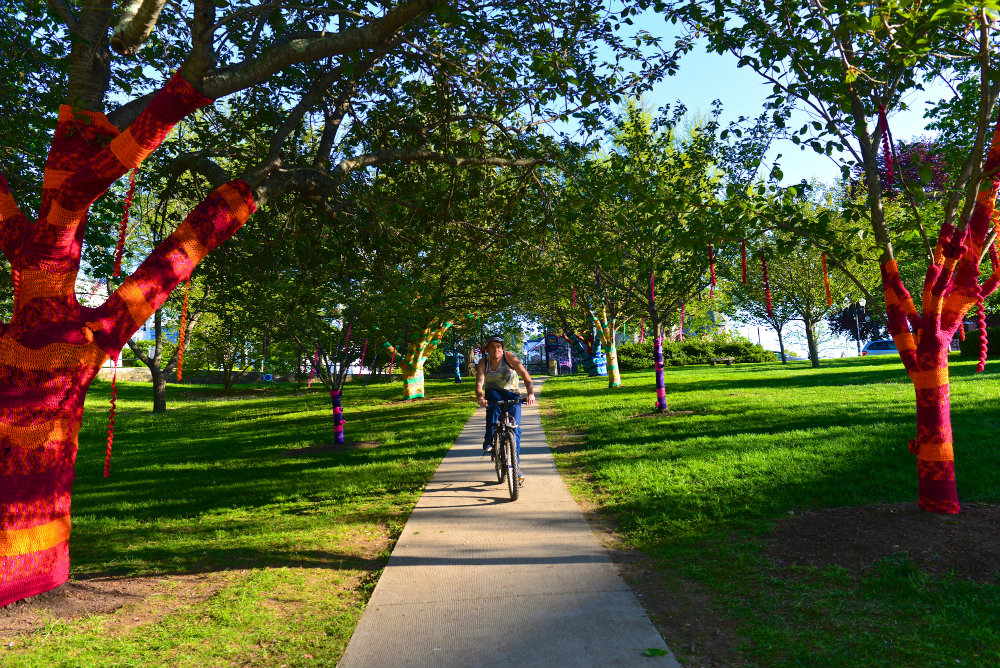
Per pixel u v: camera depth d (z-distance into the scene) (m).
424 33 7.38
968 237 4.97
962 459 6.87
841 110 5.62
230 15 5.00
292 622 3.93
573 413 14.85
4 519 3.97
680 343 41.97
